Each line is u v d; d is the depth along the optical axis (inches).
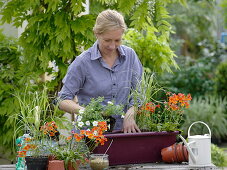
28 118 133.0
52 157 116.2
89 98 142.9
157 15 184.9
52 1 176.1
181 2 196.4
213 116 414.6
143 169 122.8
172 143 133.4
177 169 122.3
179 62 514.9
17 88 206.2
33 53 190.2
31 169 114.4
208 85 472.7
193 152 125.6
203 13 562.3
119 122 142.0
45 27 183.6
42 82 211.0
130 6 172.1
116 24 128.3
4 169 129.1
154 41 224.4
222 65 460.4
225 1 461.7
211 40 588.1
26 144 119.6
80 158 116.8
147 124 137.4
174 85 472.7
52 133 119.2
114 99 142.3
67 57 188.4
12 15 195.9
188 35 580.4
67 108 137.3
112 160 126.0
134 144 128.3
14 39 223.6
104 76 141.5
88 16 185.8
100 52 141.1
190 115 412.5
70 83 140.6
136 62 147.3
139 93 140.9
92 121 125.5
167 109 139.8
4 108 201.5
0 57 214.7
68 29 181.2
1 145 212.1
